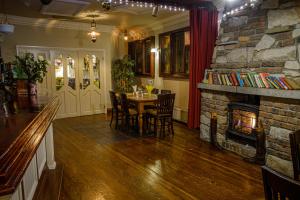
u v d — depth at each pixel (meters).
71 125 6.21
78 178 3.19
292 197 0.99
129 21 6.77
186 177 3.21
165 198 2.70
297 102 3.03
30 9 5.43
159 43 7.04
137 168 3.51
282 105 3.22
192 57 5.11
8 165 1.05
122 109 5.62
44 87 6.88
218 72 4.40
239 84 3.80
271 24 3.45
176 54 6.42
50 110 2.55
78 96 7.47
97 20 6.68
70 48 7.20
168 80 6.80
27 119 1.94
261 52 3.58
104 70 7.85
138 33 7.96
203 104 4.80
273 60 3.39
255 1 3.63
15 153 1.20
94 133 5.42
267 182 1.11
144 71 7.95
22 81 2.73
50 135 3.28
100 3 4.83
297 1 3.12
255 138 3.76
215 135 4.38
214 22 5.03
